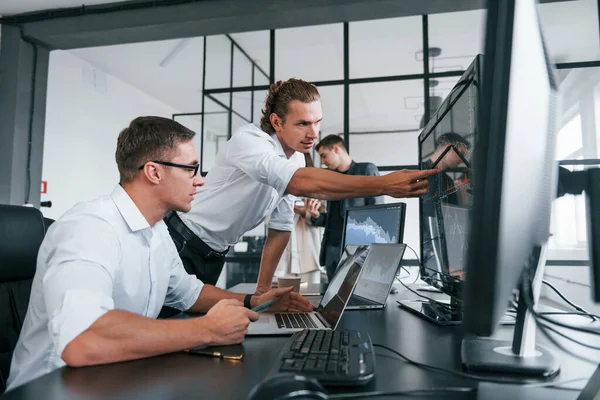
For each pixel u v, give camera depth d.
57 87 5.20
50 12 3.85
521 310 0.65
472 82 0.83
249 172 1.32
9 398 0.52
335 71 4.32
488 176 0.44
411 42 4.14
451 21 4.01
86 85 5.71
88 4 3.78
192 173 1.08
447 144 1.09
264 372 0.63
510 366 0.59
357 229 1.90
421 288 1.77
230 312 0.82
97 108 5.93
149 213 1.06
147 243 1.07
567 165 0.87
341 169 2.93
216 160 1.70
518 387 0.54
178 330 0.73
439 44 4.09
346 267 1.13
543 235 0.58
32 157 4.07
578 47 3.12
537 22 0.48
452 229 1.04
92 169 5.81
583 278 0.91
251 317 0.87
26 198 4.02
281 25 3.67
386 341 0.81
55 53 5.18
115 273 0.96
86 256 0.82
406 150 4.13
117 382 0.58
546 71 0.52
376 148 4.18
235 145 1.38
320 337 0.75
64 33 3.86
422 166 1.45
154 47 5.29
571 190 0.88
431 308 1.18
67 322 0.69
